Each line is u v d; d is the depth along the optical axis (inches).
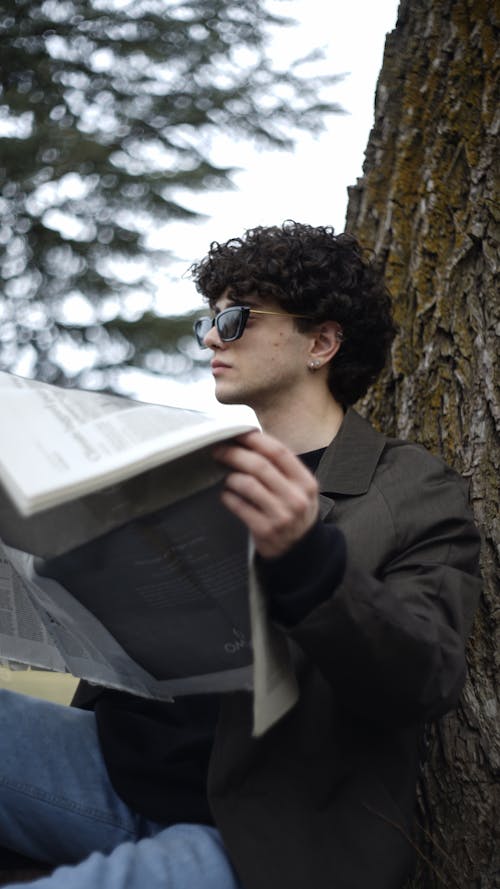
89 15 279.7
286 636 48.0
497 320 80.4
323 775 51.8
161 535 44.6
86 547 45.8
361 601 45.1
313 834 50.5
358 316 73.3
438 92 91.3
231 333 71.4
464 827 71.3
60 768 60.1
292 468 42.8
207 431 40.2
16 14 278.1
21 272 278.7
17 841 60.2
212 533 44.1
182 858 49.9
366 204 96.1
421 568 56.1
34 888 46.5
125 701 63.3
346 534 57.5
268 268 70.9
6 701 62.5
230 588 45.5
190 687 51.4
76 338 277.4
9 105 278.2
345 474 62.0
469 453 79.1
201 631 47.7
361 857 50.3
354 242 76.2
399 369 88.7
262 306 71.9
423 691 48.1
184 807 56.6
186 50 283.7
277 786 51.5
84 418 42.1
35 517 46.7
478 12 89.4
